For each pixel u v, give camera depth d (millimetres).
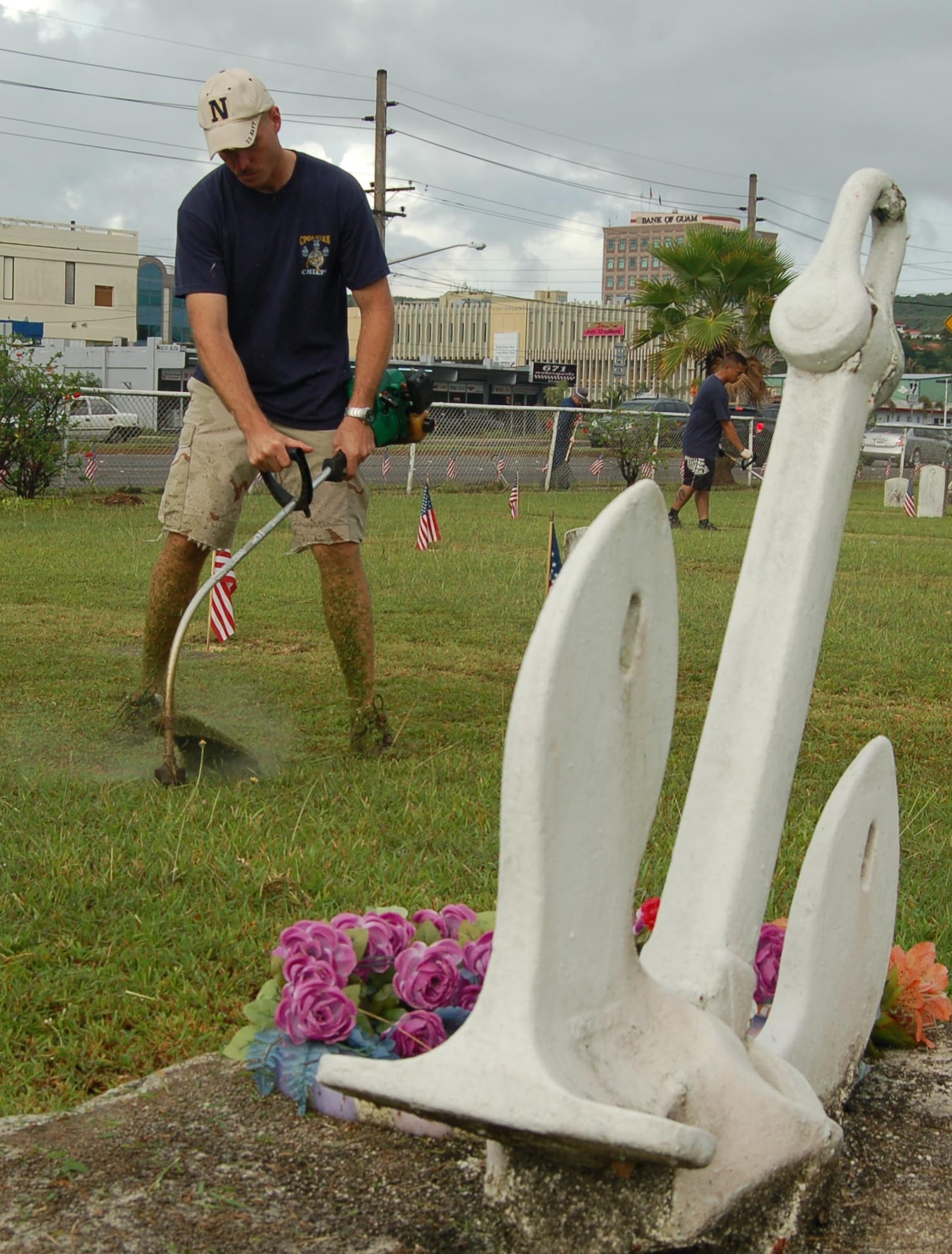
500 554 11477
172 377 37469
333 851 3545
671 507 18016
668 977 1849
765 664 1912
